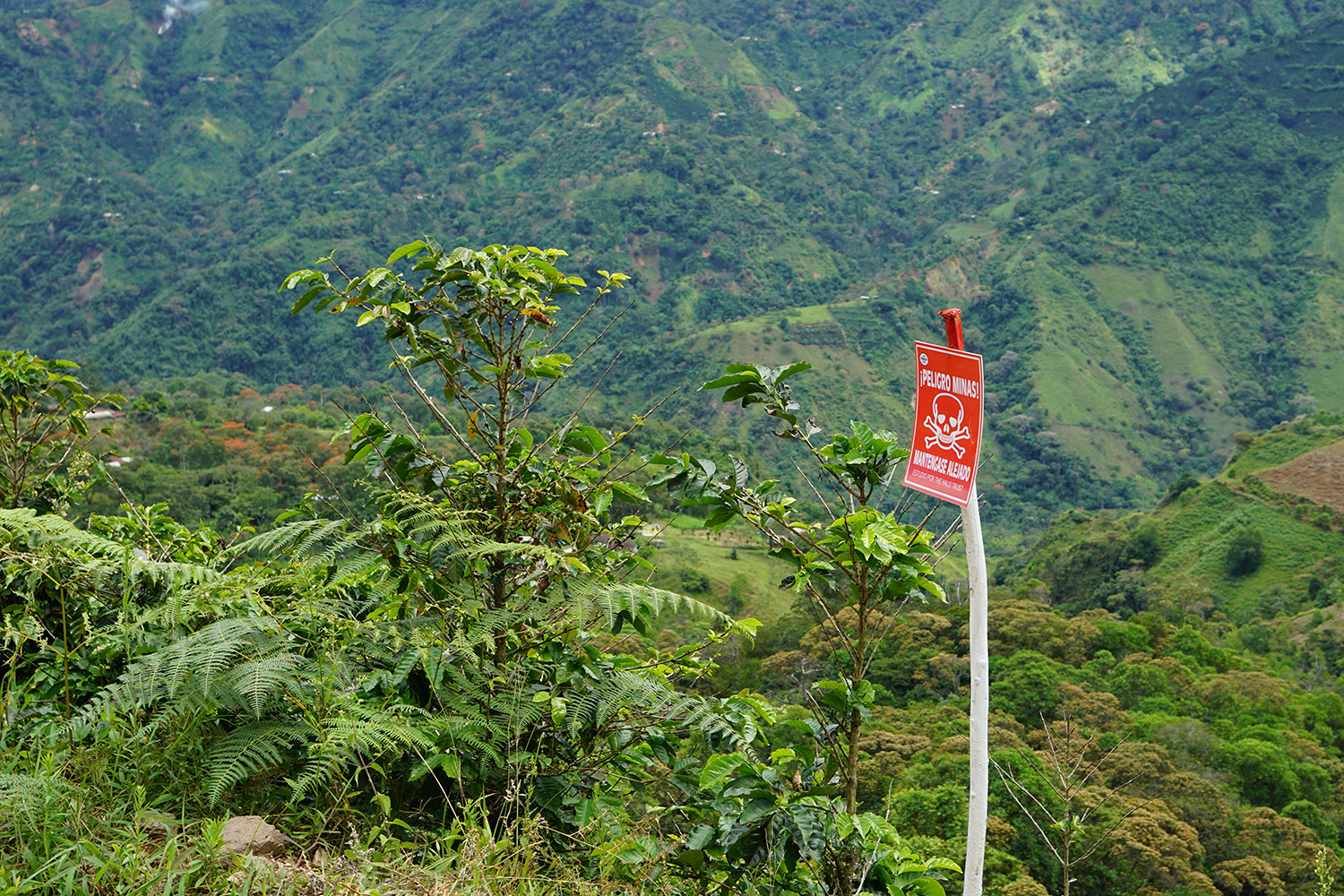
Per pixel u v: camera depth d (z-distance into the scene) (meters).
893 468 2.78
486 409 2.99
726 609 55.94
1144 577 67.81
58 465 4.06
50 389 4.06
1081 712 31.00
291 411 85.19
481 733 2.62
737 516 2.91
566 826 2.67
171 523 3.99
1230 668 42.56
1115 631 40.78
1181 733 30.17
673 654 3.07
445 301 2.95
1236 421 170.88
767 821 2.46
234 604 2.61
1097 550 77.69
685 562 60.75
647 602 2.62
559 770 2.82
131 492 46.47
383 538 2.77
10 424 4.17
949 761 22.55
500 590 2.95
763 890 2.67
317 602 2.66
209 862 2.03
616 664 3.06
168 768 2.40
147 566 2.60
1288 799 29.05
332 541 2.76
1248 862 23.33
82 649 2.90
